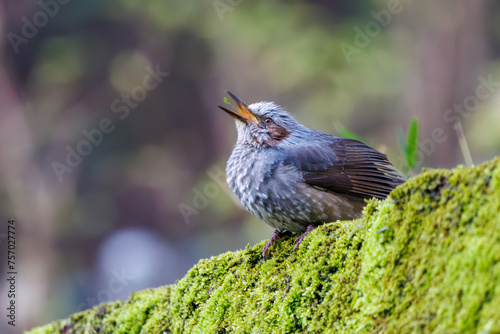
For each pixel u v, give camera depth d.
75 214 21.19
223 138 23.28
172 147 23.30
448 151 18.27
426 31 20.70
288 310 3.17
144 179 22.80
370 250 2.82
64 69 21.62
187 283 4.03
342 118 20.59
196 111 23.41
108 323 4.50
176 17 20.91
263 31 20.48
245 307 3.57
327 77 20.58
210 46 22.09
